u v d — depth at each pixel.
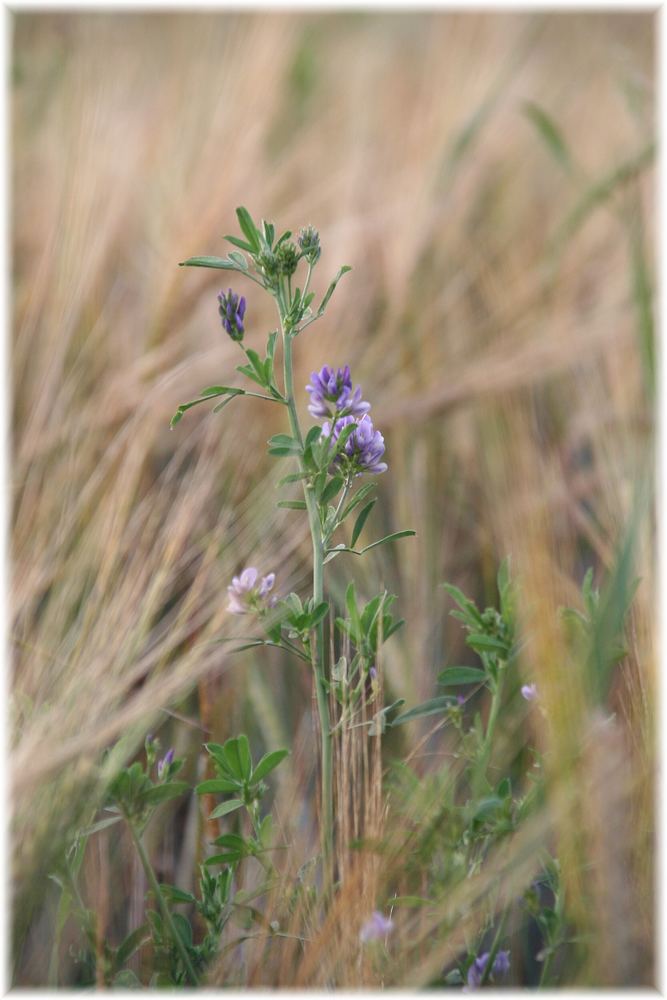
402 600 1.18
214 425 1.26
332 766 1.02
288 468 1.20
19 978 1.01
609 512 1.23
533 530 1.13
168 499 1.21
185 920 1.01
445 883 0.99
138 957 1.03
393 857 0.99
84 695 1.06
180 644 1.13
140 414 1.23
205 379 1.36
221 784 1.00
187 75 2.18
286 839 1.03
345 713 1.01
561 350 1.47
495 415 1.32
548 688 1.00
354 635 1.01
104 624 1.10
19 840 1.00
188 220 1.54
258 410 1.32
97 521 1.17
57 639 1.11
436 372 1.45
